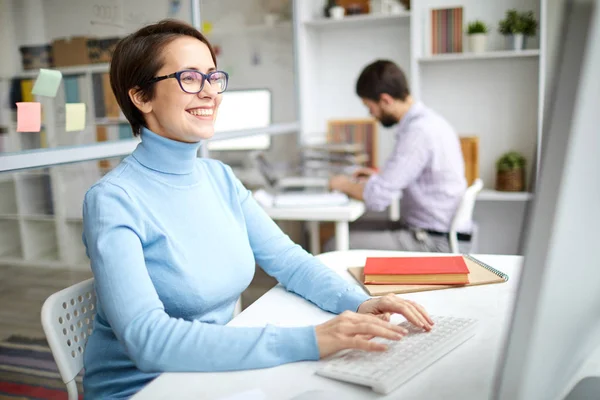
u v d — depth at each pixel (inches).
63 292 42.9
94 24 76.5
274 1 125.8
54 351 40.8
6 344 89.4
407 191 104.0
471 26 126.1
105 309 36.9
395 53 138.7
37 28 70.4
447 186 100.1
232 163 128.6
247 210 52.4
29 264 95.0
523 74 128.9
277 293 49.1
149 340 34.9
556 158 18.3
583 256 21.2
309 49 139.9
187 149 45.1
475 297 45.3
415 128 100.2
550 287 19.7
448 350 35.1
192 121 44.1
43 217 93.7
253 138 126.2
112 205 39.8
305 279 47.5
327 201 96.5
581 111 17.8
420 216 102.7
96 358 42.8
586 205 20.1
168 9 88.8
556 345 21.6
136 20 83.2
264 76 126.1
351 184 104.5
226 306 46.6
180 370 34.4
